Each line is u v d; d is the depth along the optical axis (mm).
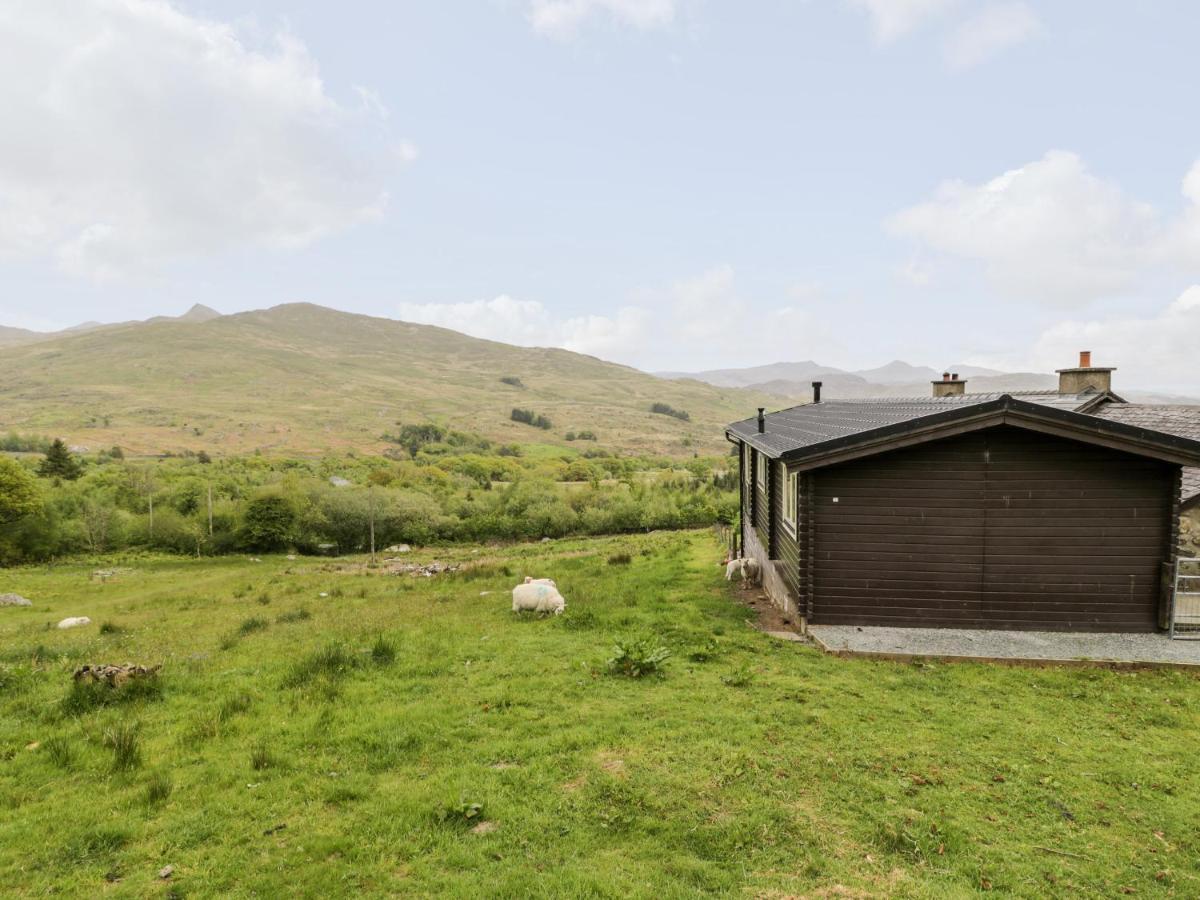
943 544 10125
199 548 52219
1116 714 7160
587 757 6137
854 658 9094
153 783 5695
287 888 4402
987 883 4414
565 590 15781
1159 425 14555
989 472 9977
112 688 8281
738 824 5043
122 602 24469
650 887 4344
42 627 18406
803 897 4262
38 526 48594
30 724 7418
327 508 56250
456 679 8453
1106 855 4727
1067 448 9789
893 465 10203
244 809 5398
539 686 8062
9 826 5207
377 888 4398
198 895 4363
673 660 9102
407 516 56844
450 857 4684
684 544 26281
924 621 10211
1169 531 9641
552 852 4738
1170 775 5840
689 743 6363
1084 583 9859
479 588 18250
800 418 16547
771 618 11805
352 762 6191
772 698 7523
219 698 8102
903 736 6555
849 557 10398
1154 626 9773
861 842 4848
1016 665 8758
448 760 6188
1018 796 5480
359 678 8562
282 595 21609
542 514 56750
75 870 4652
